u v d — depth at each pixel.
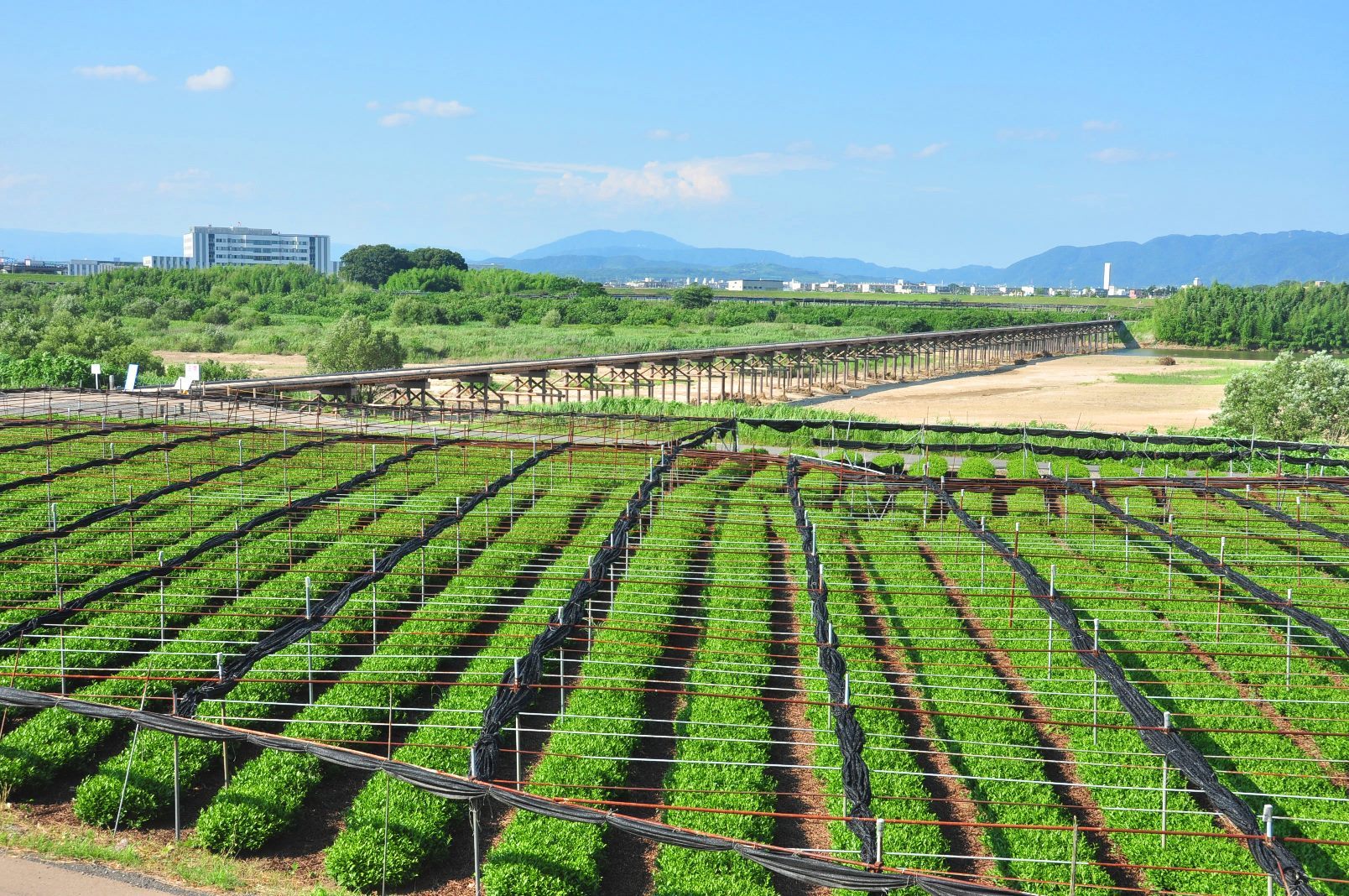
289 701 29.22
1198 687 31.16
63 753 25.12
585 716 27.78
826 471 56.72
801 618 36.94
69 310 169.88
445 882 21.83
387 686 29.36
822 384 149.00
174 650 31.30
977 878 21.56
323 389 92.75
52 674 28.72
